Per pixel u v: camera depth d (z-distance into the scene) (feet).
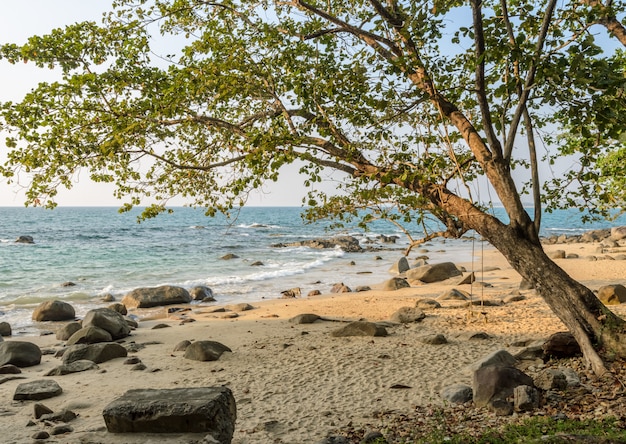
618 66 25.90
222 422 22.65
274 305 77.46
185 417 21.90
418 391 32.35
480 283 88.84
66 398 33.42
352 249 179.22
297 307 73.31
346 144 34.24
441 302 69.21
